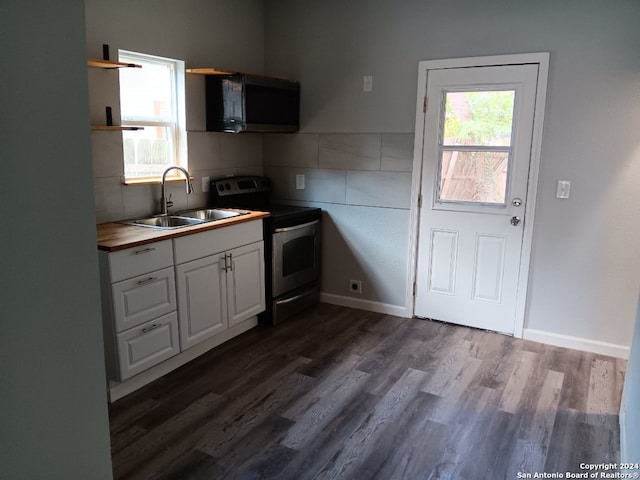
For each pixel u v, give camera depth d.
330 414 2.63
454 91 3.61
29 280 0.87
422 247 3.91
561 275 3.44
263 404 2.72
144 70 3.40
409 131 3.80
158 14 3.35
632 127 3.10
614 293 3.30
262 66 4.34
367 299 4.21
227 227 3.30
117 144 3.21
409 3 3.66
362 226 4.12
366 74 3.90
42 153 0.86
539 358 3.30
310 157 4.25
